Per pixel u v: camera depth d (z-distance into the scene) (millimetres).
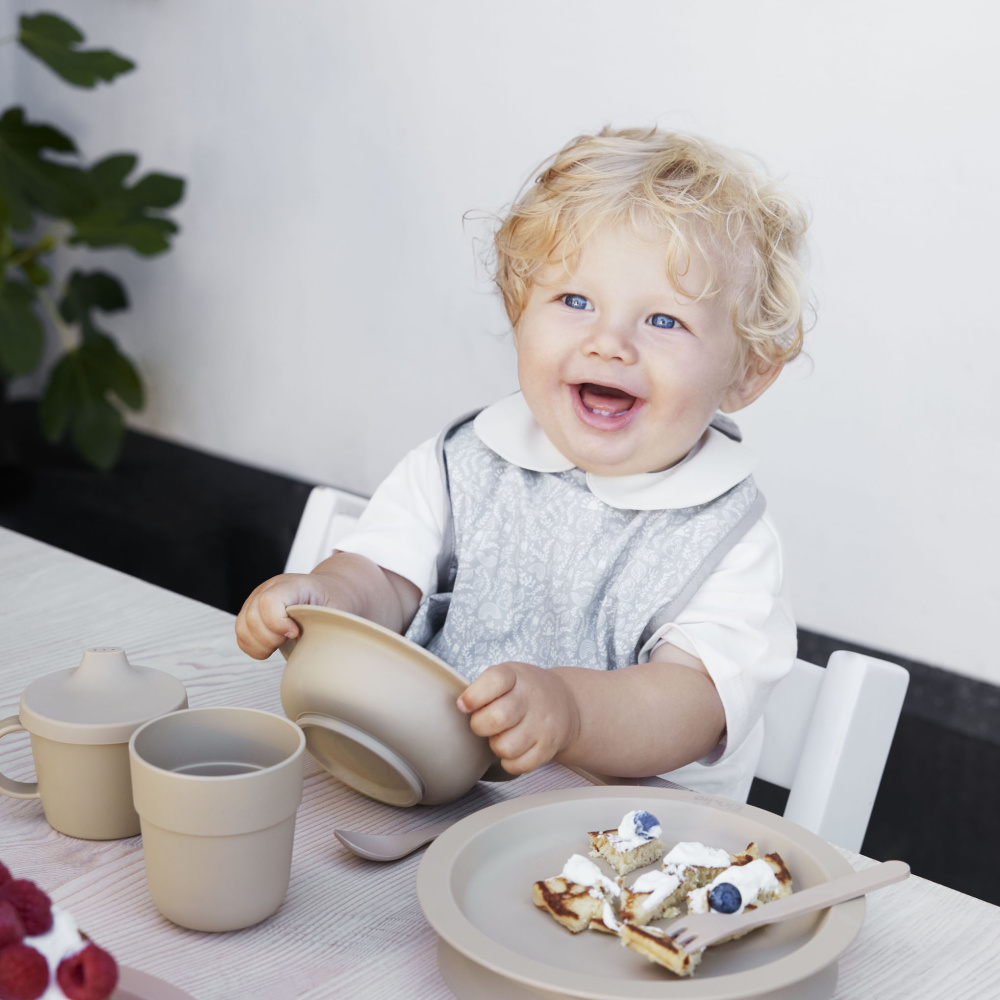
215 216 2705
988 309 1694
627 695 688
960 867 1657
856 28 1748
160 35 2693
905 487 1826
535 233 821
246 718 545
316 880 557
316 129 2457
